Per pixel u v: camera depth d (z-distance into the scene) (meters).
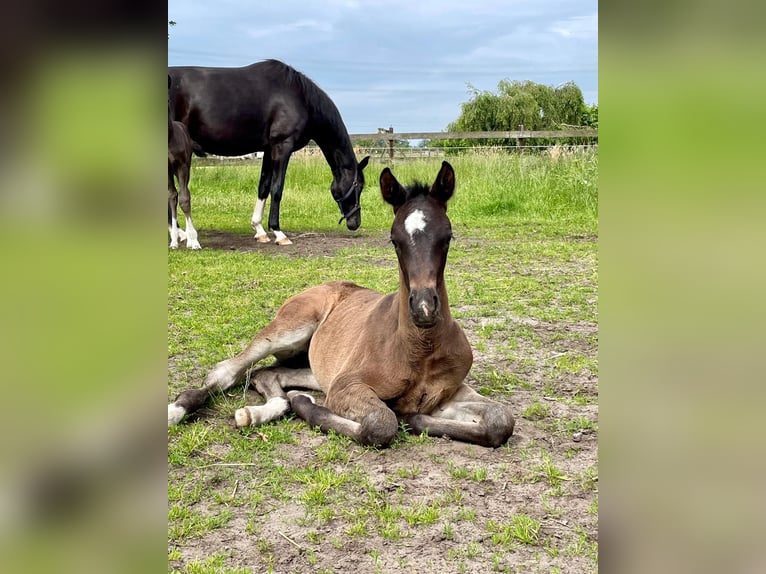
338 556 2.62
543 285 7.79
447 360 3.78
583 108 26.39
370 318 4.13
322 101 11.73
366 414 3.61
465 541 2.71
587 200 14.58
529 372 4.91
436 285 3.42
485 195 14.99
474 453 3.53
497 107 24.78
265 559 2.60
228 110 11.11
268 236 12.05
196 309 6.75
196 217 14.39
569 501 3.02
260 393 4.52
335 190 12.39
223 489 3.18
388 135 17.44
